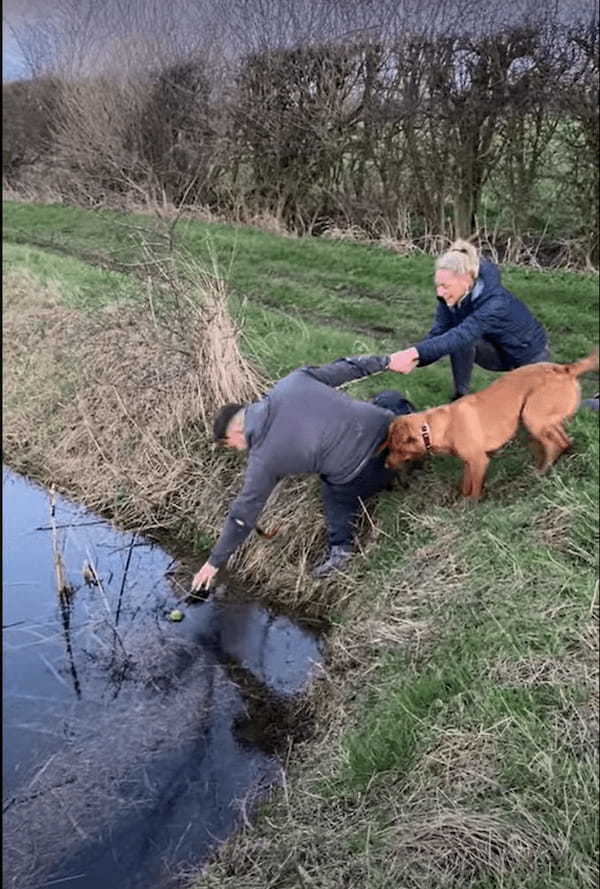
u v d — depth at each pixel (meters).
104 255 9.20
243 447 4.46
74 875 3.47
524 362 4.91
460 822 3.22
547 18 8.66
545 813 3.24
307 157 10.69
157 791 3.86
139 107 11.26
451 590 4.34
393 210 10.25
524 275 8.84
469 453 4.56
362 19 9.12
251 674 4.59
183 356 6.43
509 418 4.56
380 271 9.05
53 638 4.90
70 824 3.71
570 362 6.45
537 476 4.77
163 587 5.38
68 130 12.07
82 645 4.84
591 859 3.10
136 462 6.38
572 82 8.73
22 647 4.82
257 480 4.35
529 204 9.41
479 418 4.52
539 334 4.88
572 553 4.29
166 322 6.45
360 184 10.47
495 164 9.43
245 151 11.08
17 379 7.63
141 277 6.61
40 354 7.73
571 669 3.72
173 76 10.30
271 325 7.22
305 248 9.97
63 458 6.80
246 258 9.62
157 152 11.70
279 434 4.34
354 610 4.68
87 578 5.42
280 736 4.16
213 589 5.32
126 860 3.52
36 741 4.13
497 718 3.59
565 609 4.00
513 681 3.74
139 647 4.82
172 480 6.11
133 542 5.88
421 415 4.54
